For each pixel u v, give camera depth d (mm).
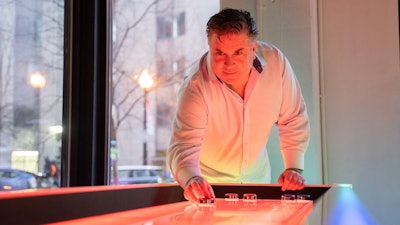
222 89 1934
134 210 1302
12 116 3469
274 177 2750
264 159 2291
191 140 1868
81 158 3174
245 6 2871
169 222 1005
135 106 4141
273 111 2076
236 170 2180
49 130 3367
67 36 3238
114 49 3811
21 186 3393
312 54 2746
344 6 2855
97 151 3189
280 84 2041
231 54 1730
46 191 1002
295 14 2783
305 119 2160
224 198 1854
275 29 2818
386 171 2748
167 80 4051
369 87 2797
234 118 2021
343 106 2826
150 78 4094
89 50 3174
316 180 2705
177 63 3941
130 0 4062
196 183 1622
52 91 3387
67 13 3242
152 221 1026
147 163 4105
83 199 1108
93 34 3164
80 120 3182
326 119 2850
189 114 1901
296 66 2771
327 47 2871
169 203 1597
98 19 3203
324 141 2834
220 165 2170
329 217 1033
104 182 3178
